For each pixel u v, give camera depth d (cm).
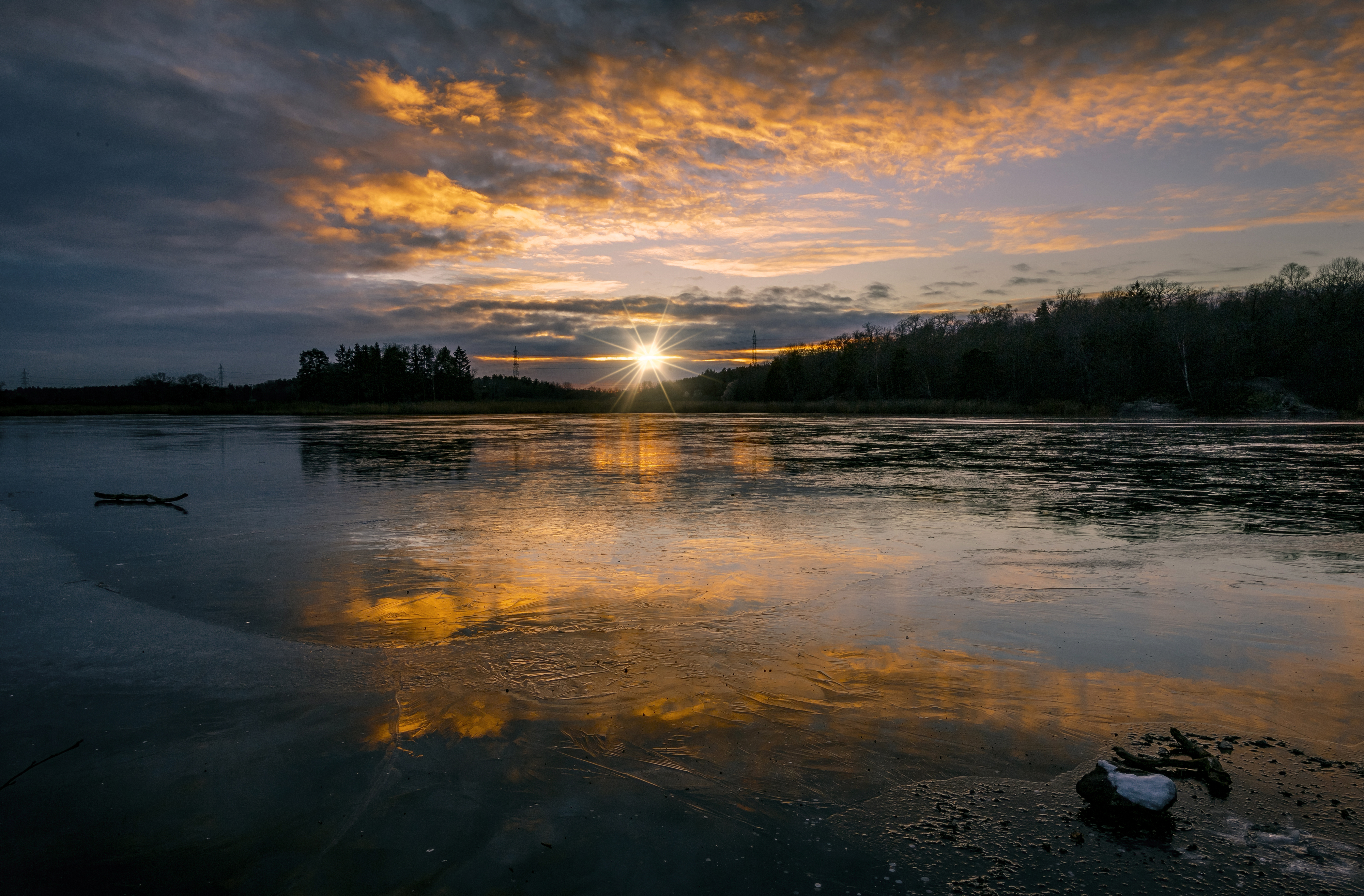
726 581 766
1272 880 284
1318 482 1633
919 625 615
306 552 921
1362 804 337
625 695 470
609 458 2322
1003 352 8144
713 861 301
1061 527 1075
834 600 694
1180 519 1148
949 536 1012
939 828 323
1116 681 490
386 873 296
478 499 1387
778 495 1436
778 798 348
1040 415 6575
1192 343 6788
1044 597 702
